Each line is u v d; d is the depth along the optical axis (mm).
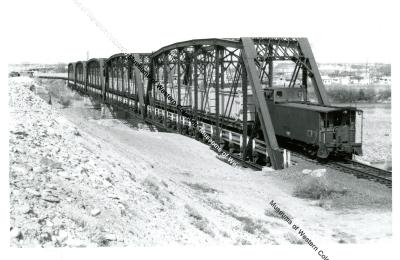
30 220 8375
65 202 9578
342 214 17922
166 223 11516
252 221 15867
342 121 27406
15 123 13602
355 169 24266
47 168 10867
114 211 10367
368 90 92625
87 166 12594
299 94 33344
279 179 24031
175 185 17484
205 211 15008
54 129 15047
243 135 29953
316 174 22812
